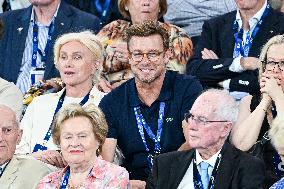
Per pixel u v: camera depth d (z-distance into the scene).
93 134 23.62
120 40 30.64
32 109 28.14
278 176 24.48
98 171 23.55
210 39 30.22
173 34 30.42
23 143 27.81
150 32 26.17
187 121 23.92
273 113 26.06
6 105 26.69
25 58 31.72
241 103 26.86
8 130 24.80
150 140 26.61
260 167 23.59
